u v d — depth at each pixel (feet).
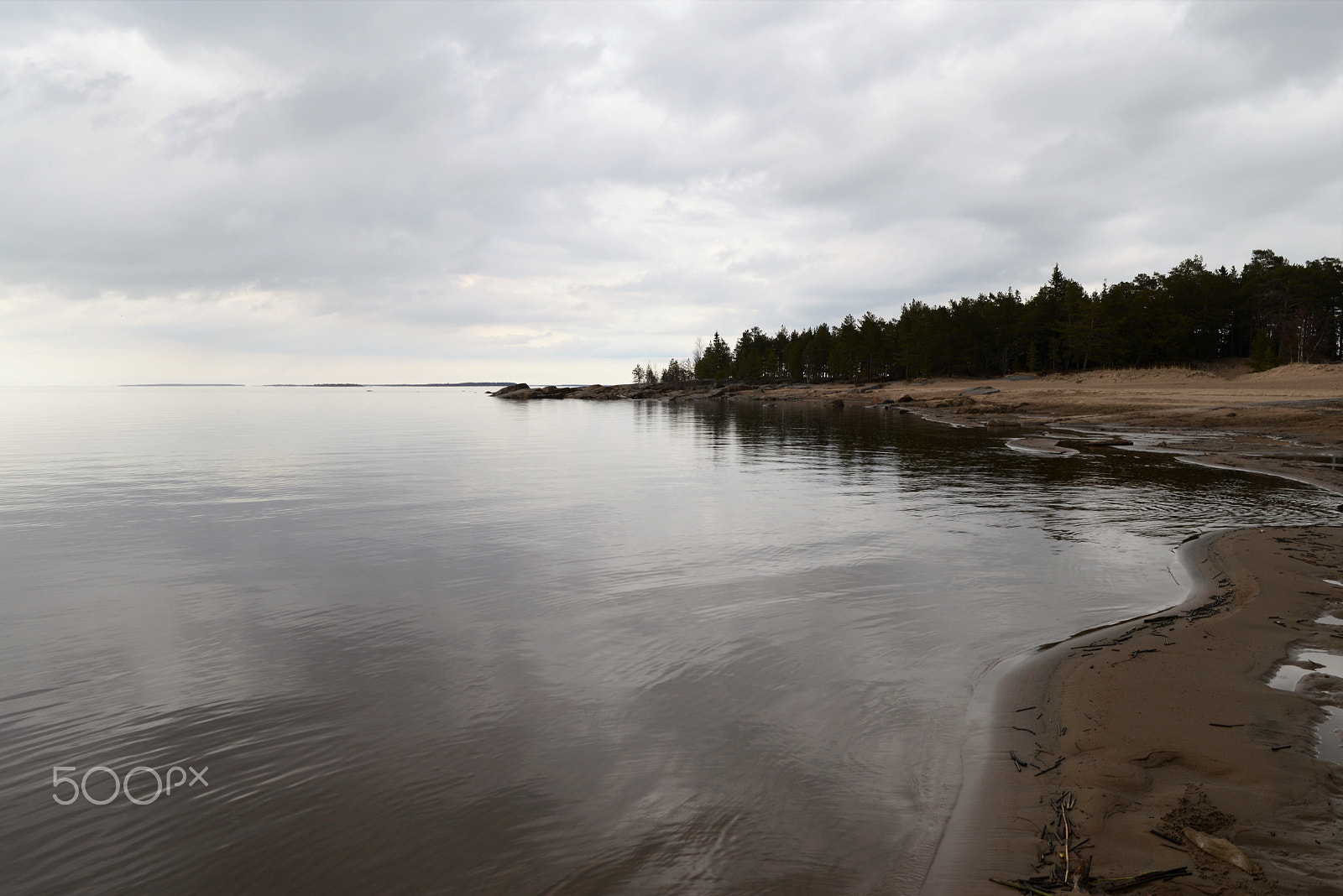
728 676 22.12
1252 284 312.91
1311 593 28.96
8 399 478.18
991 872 12.71
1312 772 15.37
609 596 30.81
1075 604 29.45
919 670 22.57
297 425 178.40
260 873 13.16
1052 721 18.51
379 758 17.07
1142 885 11.91
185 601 29.86
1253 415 126.82
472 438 130.93
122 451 101.65
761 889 12.55
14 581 32.91
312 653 24.02
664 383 547.49
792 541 41.78
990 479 69.00
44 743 17.83
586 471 78.89
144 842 13.98
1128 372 271.69
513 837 14.11
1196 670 21.16
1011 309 356.38
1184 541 40.98
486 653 24.04
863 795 15.51
